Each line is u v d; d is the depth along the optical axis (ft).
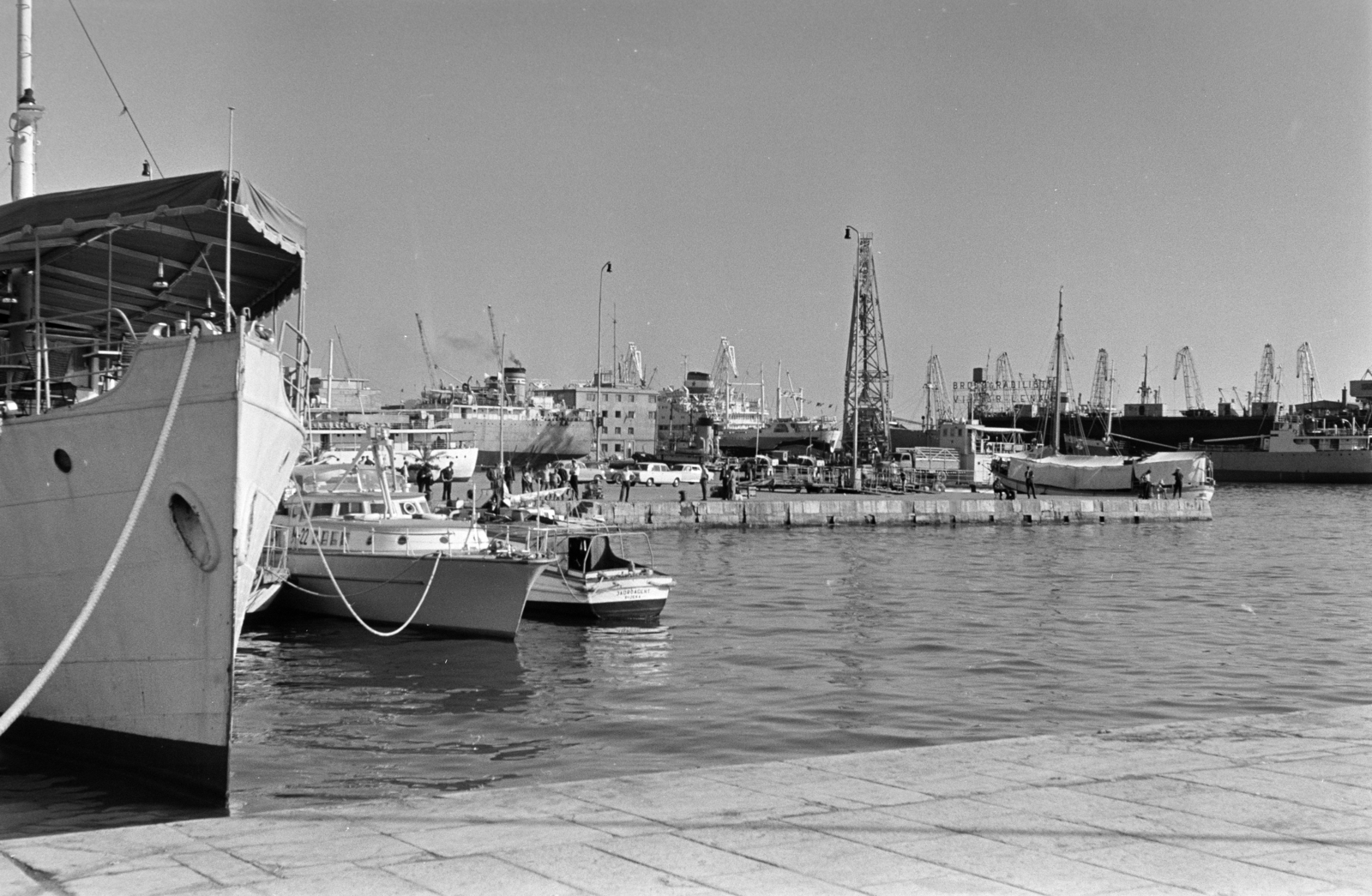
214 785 52.29
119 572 53.72
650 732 70.28
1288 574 169.17
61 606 56.18
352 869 28.25
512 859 28.81
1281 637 110.52
